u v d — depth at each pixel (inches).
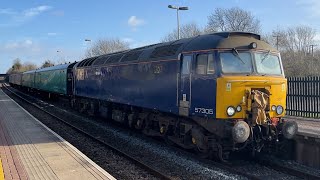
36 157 403.9
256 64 415.5
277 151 434.0
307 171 395.9
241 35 428.8
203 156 438.6
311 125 549.0
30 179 316.5
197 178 374.0
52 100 1433.3
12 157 404.5
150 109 561.9
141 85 574.6
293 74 1879.9
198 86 426.9
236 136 378.0
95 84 809.5
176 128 490.0
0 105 1136.2
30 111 1043.9
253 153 410.6
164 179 367.9
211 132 413.1
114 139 603.2
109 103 757.9
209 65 414.0
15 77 2733.8
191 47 446.3
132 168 416.8
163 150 496.7
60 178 319.9
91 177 322.7
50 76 1350.9
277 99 418.0
